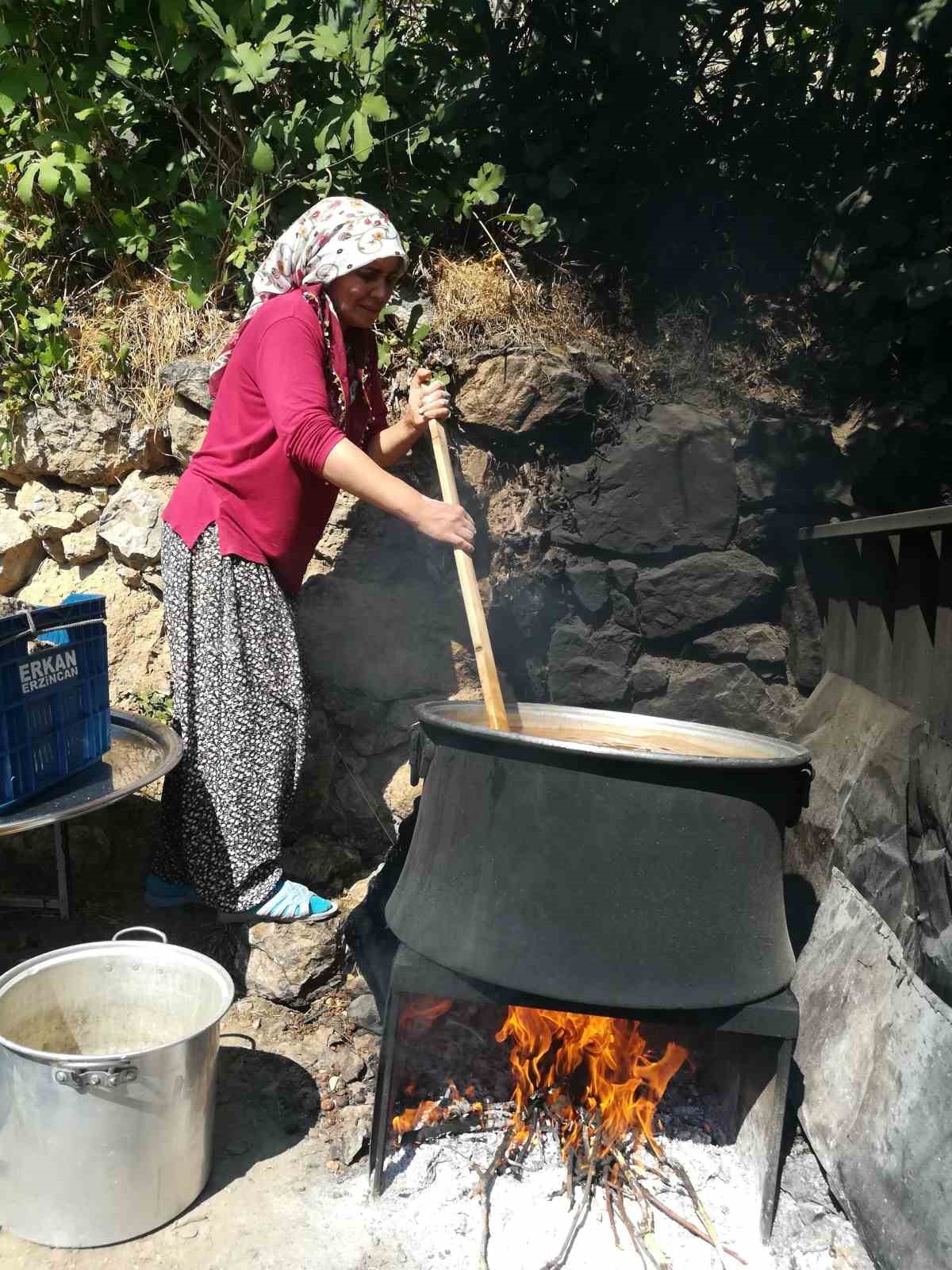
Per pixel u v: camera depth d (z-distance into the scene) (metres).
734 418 3.04
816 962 2.30
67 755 2.29
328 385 2.38
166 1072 1.83
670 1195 2.03
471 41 3.21
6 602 2.45
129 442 3.00
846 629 2.78
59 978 2.08
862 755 2.45
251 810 2.49
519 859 1.83
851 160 3.22
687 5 3.09
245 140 3.04
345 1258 1.86
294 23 2.96
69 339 3.02
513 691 3.03
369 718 2.93
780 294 3.20
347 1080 2.31
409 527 2.89
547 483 2.98
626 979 1.78
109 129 3.06
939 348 2.96
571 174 3.13
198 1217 1.94
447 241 3.14
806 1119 2.07
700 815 1.80
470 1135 2.17
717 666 3.04
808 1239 1.92
